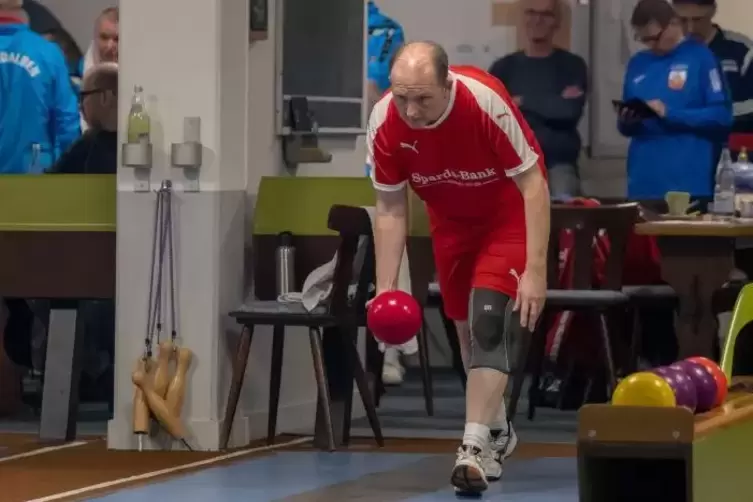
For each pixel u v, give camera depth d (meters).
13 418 16.52
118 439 14.12
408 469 12.56
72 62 20.80
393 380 19.91
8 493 11.45
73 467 12.88
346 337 13.89
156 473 12.47
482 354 10.84
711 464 8.44
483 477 10.88
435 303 16.56
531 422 15.73
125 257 14.25
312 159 15.64
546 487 11.50
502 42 22.03
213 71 14.02
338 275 13.50
